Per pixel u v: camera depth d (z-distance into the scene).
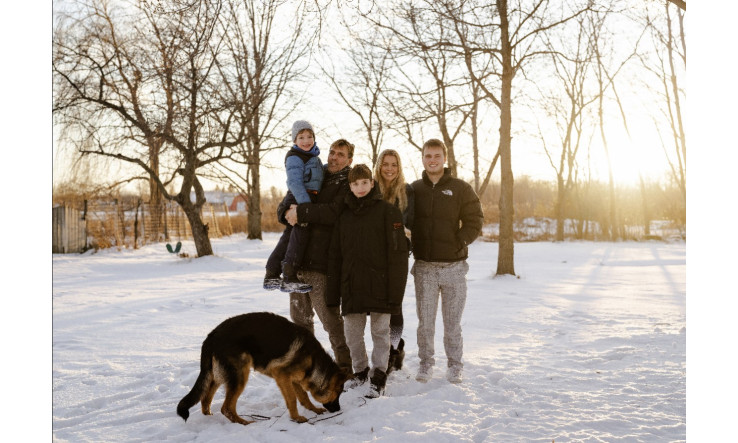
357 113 25.47
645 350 6.19
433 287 5.13
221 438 3.75
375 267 4.73
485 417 4.11
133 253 21.45
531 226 40.12
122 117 18.31
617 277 14.41
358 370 5.03
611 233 33.75
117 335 7.04
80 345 6.45
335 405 4.37
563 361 5.81
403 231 4.79
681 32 29.41
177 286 12.28
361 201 4.78
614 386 4.91
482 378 5.14
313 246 4.94
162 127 18.03
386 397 4.61
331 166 5.20
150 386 4.96
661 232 35.25
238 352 4.11
